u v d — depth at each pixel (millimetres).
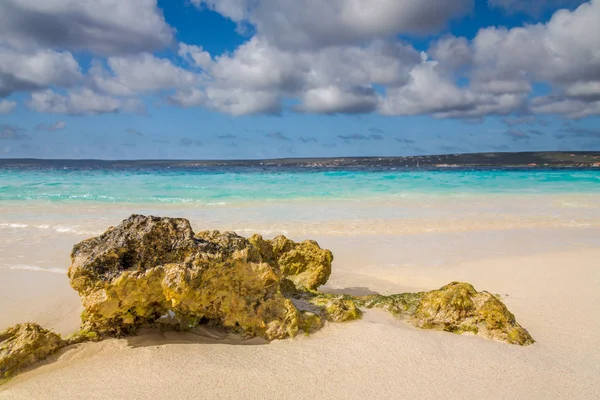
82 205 18016
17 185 25812
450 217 15438
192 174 41031
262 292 5203
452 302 5367
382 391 3941
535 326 5480
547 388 4012
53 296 6895
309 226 13625
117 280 4512
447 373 4227
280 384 4027
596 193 22594
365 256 10133
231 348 4738
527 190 24156
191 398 3795
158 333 5098
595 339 5062
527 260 9375
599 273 7938
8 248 10375
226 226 13523
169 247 4895
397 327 5273
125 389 3922
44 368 4312
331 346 4777
